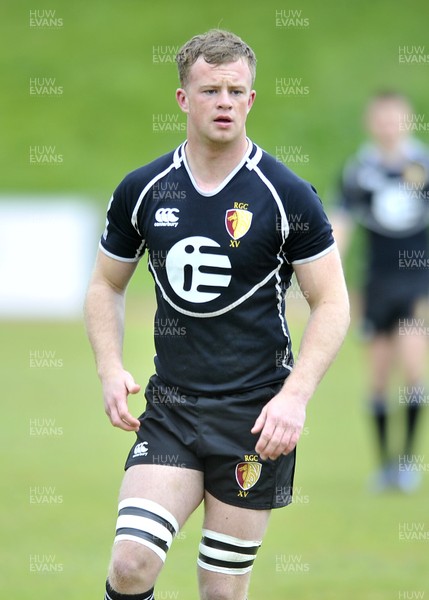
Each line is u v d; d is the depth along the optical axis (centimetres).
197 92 1440
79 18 11544
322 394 4575
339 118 9756
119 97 10450
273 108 9975
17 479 2941
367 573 2058
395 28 11238
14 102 10394
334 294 1461
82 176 9469
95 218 7531
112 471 3069
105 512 2578
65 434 3662
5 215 7475
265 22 11394
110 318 1548
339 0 11656
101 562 2147
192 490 1455
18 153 9744
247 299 1462
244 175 1465
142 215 1500
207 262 1455
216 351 1472
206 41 1445
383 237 3147
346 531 2403
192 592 1948
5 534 2366
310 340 1441
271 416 1391
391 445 3584
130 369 4616
